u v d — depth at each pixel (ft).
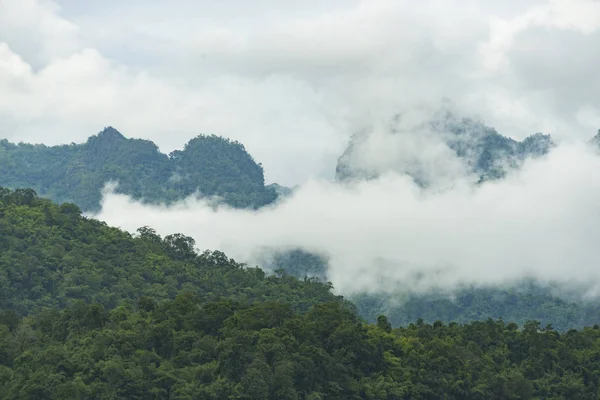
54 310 625.41
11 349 554.87
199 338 569.23
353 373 570.05
